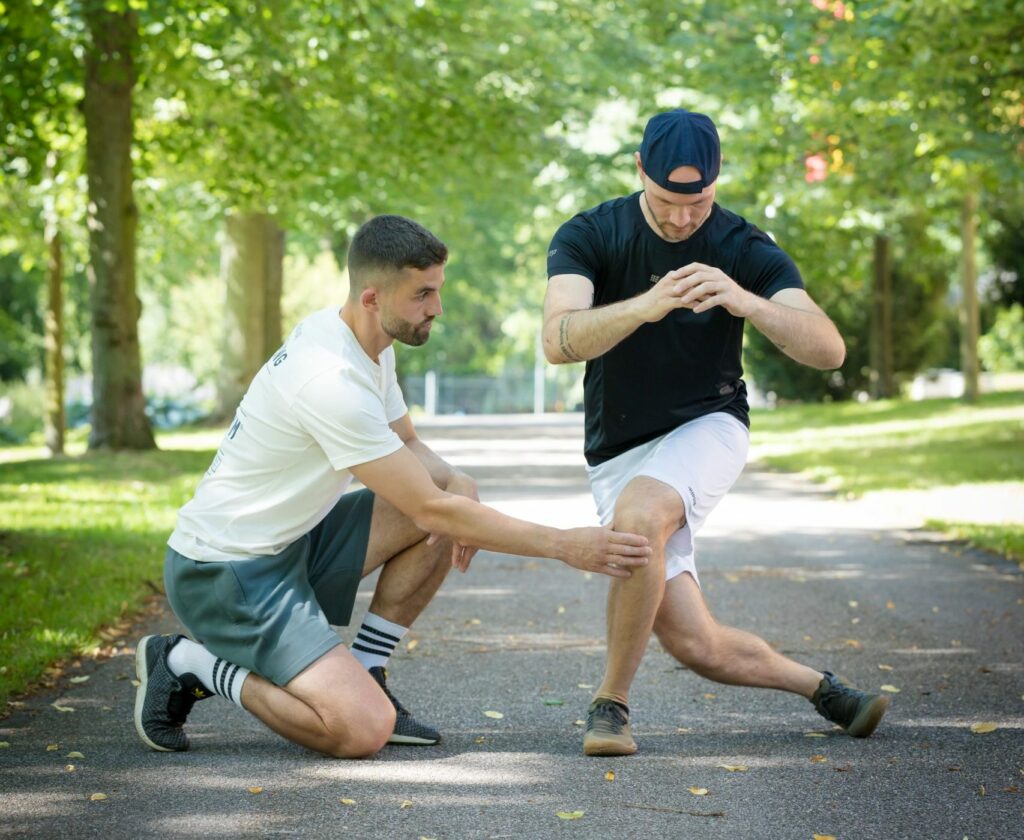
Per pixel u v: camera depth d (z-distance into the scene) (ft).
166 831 11.49
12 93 49.49
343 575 14.37
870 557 30.14
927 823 11.84
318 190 69.00
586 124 67.26
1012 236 105.19
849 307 112.78
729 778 13.20
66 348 142.41
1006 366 151.23
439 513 13.37
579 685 17.75
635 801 12.44
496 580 27.04
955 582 26.61
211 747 14.35
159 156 67.41
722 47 52.29
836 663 19.21
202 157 66.33
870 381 111.55
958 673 18.51
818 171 56.24
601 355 14.24
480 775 13.25
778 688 14.82
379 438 13.24
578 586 26.32
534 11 63.46
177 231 86.74
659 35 64.49
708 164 13.21
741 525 36.04
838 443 66.85
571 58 63.36
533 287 163.02
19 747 14.33
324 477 13.55
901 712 16.21
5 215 75.92
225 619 13.66
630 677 14.21
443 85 58.54
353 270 13.42
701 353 14.08
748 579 27.14
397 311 13.30
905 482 45.73
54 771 13.35
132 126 56.70
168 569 14.02
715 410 14.42
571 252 13.93
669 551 14.24
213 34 52.11
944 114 48.32
